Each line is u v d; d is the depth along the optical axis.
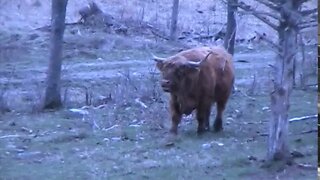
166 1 68.44
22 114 27.62
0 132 23.62
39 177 16.98
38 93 31.38
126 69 40.16
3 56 45.00
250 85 34.44
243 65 44.28
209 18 64.56
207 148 19.45
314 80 33.59
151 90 30.00
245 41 56.22
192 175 16.55
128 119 25.36
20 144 21.33
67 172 17.41
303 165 16.59
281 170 16.42
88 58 47.09
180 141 20.42
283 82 16.52
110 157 18.89
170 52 51.41
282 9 16.05
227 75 22.11
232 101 29.52
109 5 64.44
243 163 17.42
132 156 18.89
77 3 62.16
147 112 25.92
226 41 33.88
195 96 20.91
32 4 61.16
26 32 53.00
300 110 26.41
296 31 16.20
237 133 22.14
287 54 16.33
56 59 29.11
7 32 51.41
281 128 16.72
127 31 56.88
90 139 21.72
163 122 24.02
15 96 31.80
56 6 29.27
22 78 38.75
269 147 16.91
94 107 28.55
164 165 17.59
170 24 60.91
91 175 17.00
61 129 24.06
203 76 20.98
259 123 24.44
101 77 38.31
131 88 31.22
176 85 20.31
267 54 50.62
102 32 55.44
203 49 21.94
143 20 61.22
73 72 40.34
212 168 17.19
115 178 16.61
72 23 56.53
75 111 26.84
